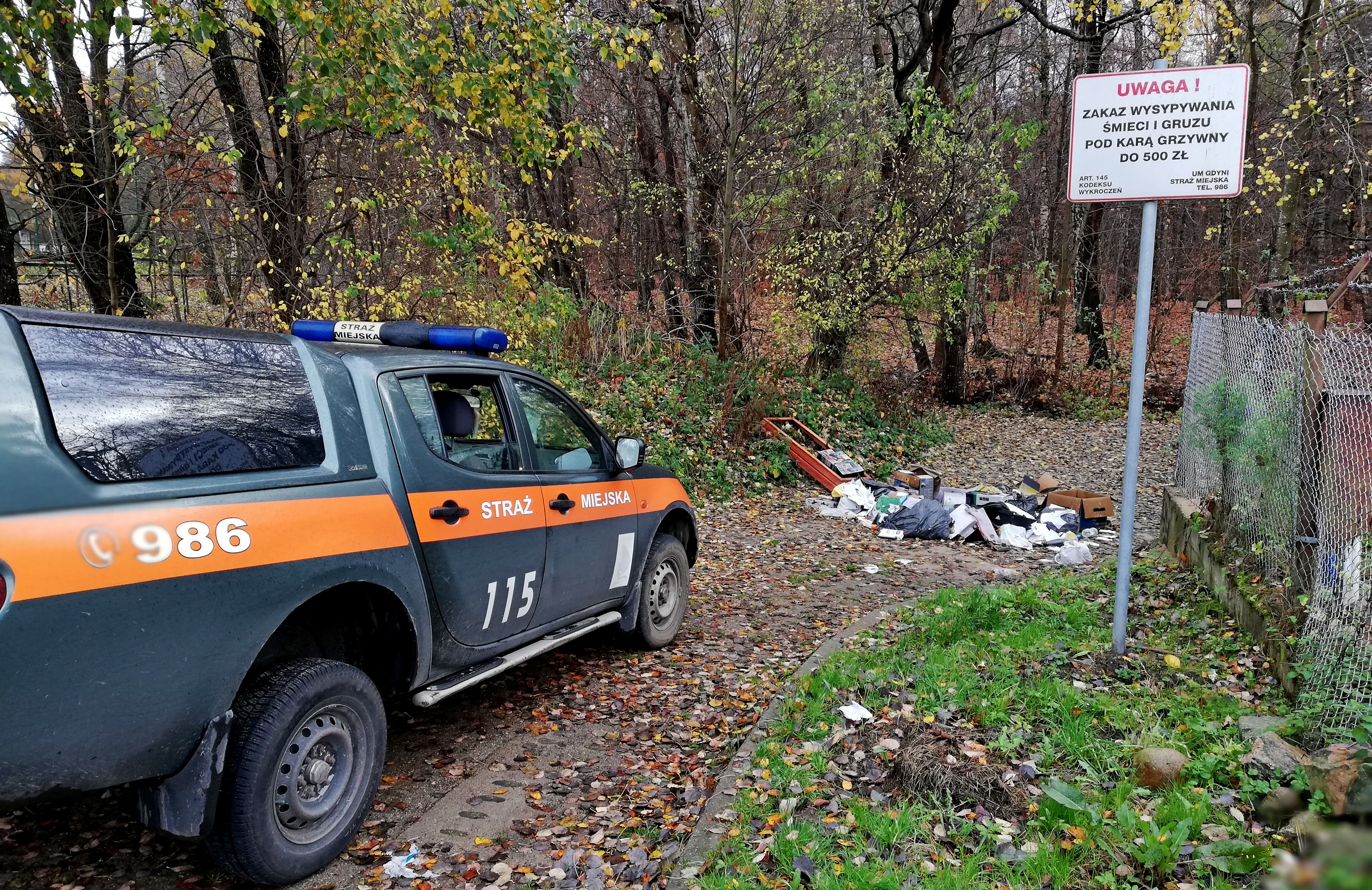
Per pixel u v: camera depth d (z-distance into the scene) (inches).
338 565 127.9
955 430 729.0
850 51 693.9
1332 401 177.8
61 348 103.5
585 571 195.8
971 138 674.8
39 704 93.2
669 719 188.9
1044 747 148.3
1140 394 186.9
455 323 427.5
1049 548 379.6
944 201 619.2
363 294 387.2
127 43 321.7
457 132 378.3
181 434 113.3
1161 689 174.6
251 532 115.8
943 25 702.5
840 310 629.0
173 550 105.8
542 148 331.3
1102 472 581.0
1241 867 110.3
